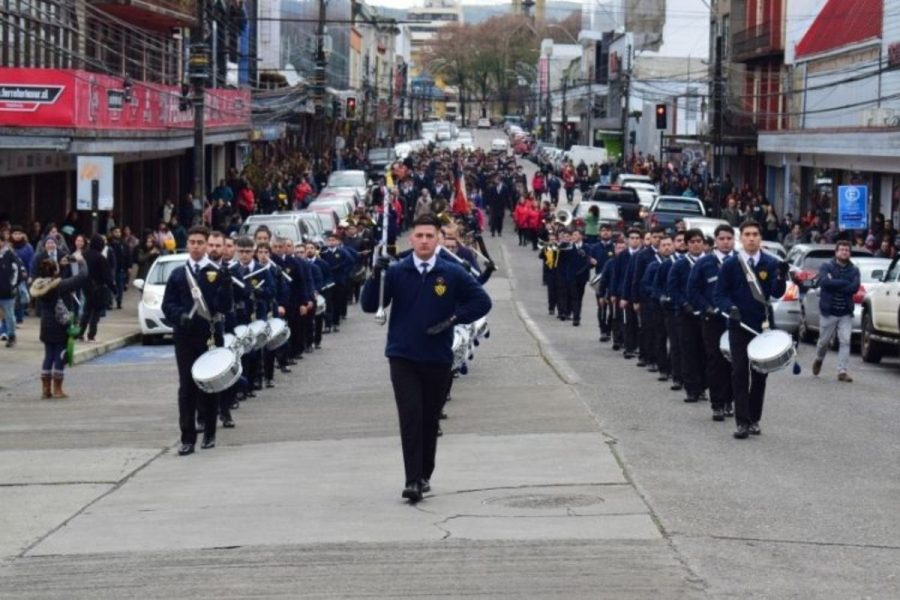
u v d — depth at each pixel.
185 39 52.88
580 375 21.25
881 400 19.14
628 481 12.35
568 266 31.00
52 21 36.31
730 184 65.00
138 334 29.97
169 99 41.66
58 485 13.27
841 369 21.55
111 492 12.87
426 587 9.02
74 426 17.38
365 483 12.67
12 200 37.44
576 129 143.75
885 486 12.49
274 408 18.56
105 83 33.72
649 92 86.00
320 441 15.49
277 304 20.88
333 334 29.45
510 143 155.12
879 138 43.56
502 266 49.25
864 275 27.16
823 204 55.38
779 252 30.09
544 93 174.50
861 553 9.91
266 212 54.97
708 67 81.81
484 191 73.38
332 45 116.94
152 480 13.42
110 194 29.58
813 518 11.02
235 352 16.12
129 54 47.88
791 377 21.98
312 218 38.31
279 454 14.70
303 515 11.32
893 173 45.88
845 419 16.97
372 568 9.52
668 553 9.75
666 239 19.86
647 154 96.69
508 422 16.20
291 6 106.94
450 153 98.06
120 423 17.59
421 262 11.63
